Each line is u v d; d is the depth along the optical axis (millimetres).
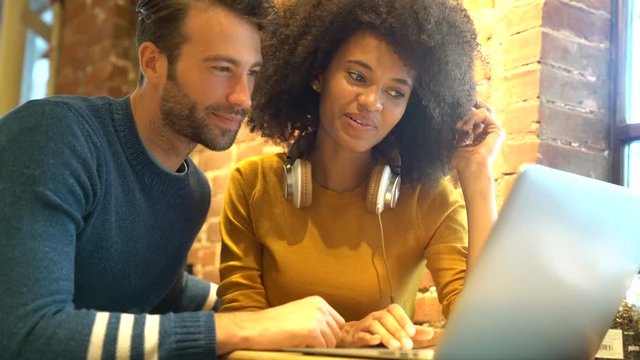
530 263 708
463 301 671
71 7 3109
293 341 840
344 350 781
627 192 780
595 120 1535
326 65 1173
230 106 1023
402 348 894
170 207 1121
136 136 1064
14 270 808
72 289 865
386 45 1077
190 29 1004
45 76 3250
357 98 1080
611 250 804
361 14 1075
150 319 818
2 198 859
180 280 1334
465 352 705
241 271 1189
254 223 1199
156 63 1047
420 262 1234
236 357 812
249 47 1021
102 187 995
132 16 2791
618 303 887
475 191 1177
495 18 1533
